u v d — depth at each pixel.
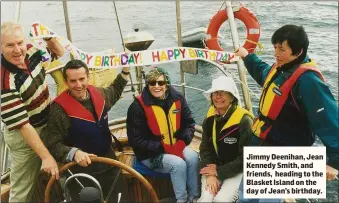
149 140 2.68
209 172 2.57
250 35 3.59
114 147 3.29
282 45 2.01
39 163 2.53
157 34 17.81
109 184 2.52
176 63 11.44
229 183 2.49
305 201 5.25
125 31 19.25
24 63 2.26
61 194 2.89
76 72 2.26
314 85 1.95
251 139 2.38
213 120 2.59
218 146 2.56
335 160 1.97
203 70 10.55
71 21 22.53
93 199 1.74
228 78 2.47
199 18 20.33
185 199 2.62
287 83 2.05
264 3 20.58
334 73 10.29
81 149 2.43
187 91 9.10
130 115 2.69
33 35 2.71
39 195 2.83
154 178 2.87
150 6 25.95
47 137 2.35
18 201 2.51
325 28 15.18
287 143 2.19
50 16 24.12
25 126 2.15
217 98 2.45
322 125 1.97
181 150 2.70
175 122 2.67
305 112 2.04
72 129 2.37
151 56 3.03
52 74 2.93
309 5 19.44
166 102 2.67
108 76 3.62
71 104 2.35
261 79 2.62
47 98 2.47
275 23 16.25
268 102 2.16
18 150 2.41
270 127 2.20
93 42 17.47
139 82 3.78
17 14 3.01
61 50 2.92
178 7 3.26
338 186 5.62
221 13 3.75
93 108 2.43
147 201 2.95
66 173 2.46
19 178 2.49
